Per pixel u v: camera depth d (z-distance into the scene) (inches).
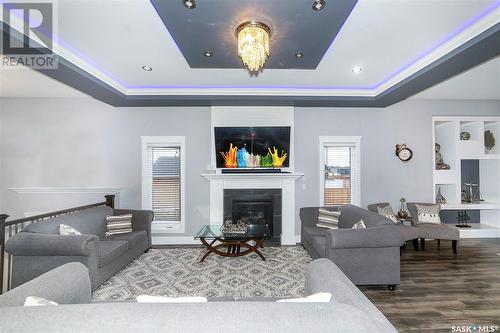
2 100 188.5
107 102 176.7
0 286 106.3
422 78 132.3
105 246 128.3
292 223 190.2
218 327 33.4
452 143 203.5
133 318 34.3
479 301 107.8
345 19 88.0
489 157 198.8
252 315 35.1
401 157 198.2
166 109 194.4
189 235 194.2
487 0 82.8
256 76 149.9
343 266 113.7
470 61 112.5
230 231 155.3
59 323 33.5
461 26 98.0
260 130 189.6
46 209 188.1
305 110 197.6
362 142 199.6
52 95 185.2
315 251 142.3
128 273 134.6
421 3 84.0
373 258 114.9
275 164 191.5
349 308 36.8
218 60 121.3
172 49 115.9
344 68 137.9
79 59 123.1
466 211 216.8
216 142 189.8
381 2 83.5
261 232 153.5
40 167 189.9
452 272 136.6
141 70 140.4
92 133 192.1
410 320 94.6
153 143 195.5
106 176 192.7
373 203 198.2
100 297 109.8
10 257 111.6
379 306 104.1
